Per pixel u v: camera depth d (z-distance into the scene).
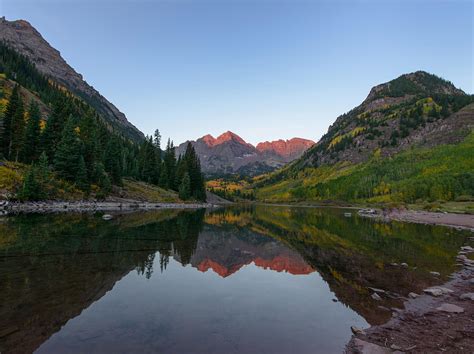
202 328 10.12
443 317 11.61
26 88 175.12
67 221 40.28
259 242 32.38
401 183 157.12
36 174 64.75
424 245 29.70
